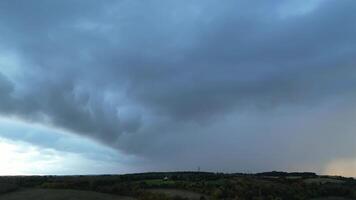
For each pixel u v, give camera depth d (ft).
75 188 458.91
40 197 416.67
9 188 444.96
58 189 452.35
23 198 413.39
